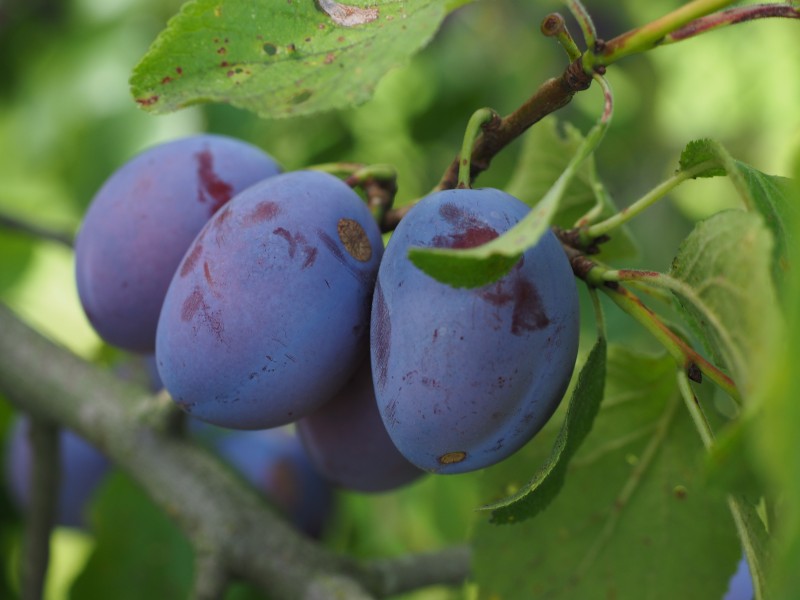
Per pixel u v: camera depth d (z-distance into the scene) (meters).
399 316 0.27
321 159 0.62
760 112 0.87
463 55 0.67
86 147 0.58
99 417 0.38
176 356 0.29
